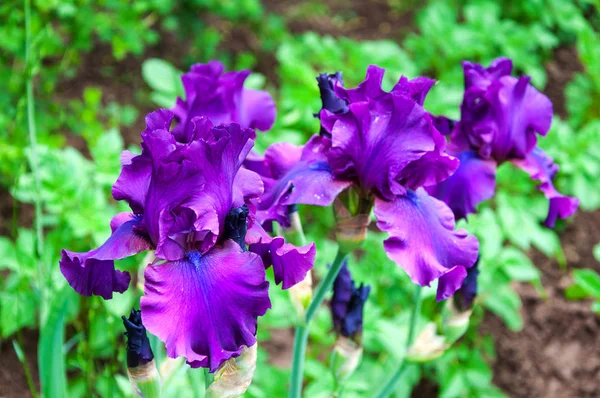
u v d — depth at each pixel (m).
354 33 1.92
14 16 1.32
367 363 1.09
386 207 0.73
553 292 1.40
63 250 0.66
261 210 0.76
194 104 0.79
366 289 0.81
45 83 1.44
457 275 0.72
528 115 0.85
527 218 1.19
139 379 0.71
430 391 1.19
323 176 0.74
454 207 0.83
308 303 0.81
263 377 1.02
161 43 1.74
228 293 0.64
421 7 2.01
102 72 1.66
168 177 0.64
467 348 1.24
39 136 1.24
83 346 0.99
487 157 0.85
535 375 1.25
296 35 1.87
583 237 1.51
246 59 1.68
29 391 1.11
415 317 0.88
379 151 0.72
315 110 1.31
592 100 1.68
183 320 0.63
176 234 0.64
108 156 1.07
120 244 0.66
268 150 0.78
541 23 1.93
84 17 1.42
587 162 1.30
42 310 0.95
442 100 1.33
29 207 1.34
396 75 1.39
